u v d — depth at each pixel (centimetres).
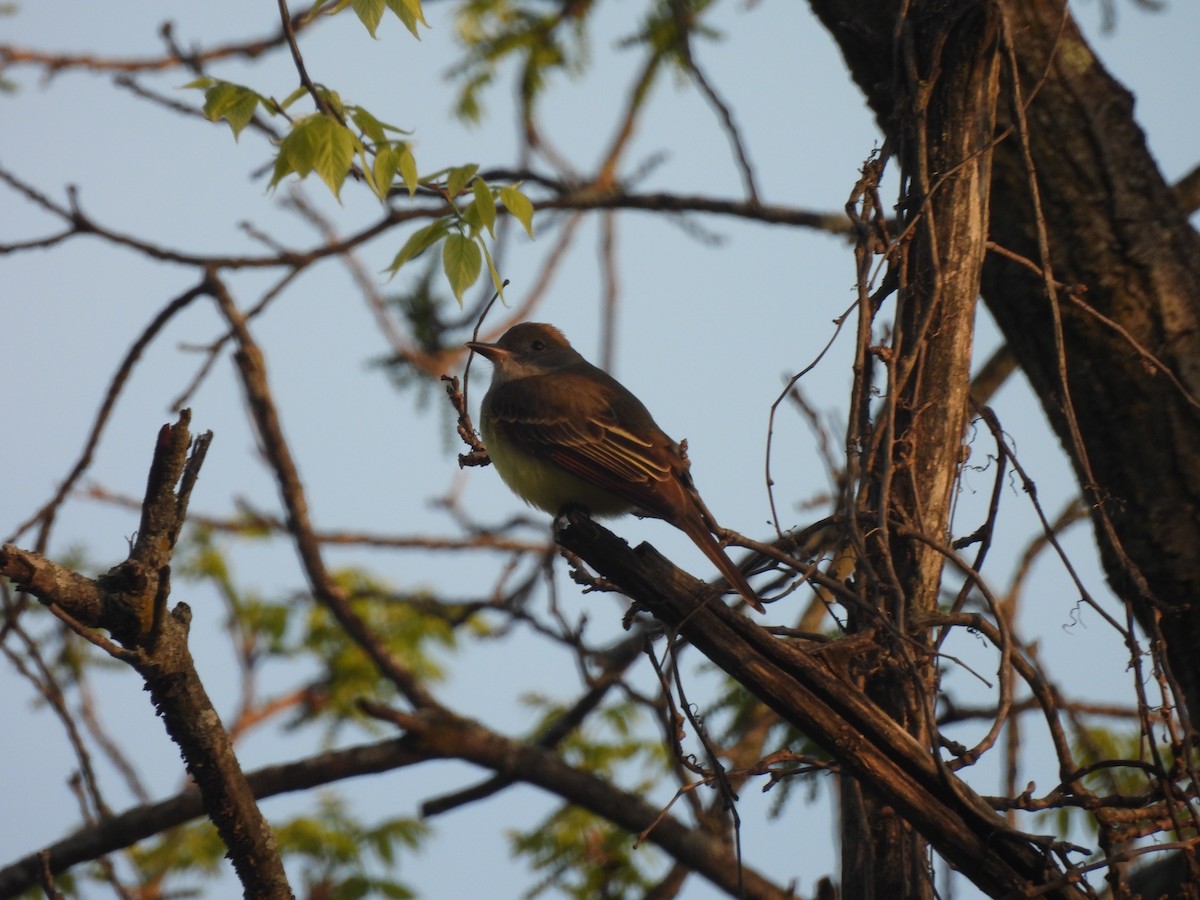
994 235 1038
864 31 1012
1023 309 1034
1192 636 973
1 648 1085
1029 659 945
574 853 1437
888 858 808
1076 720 1127
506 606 1366
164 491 696
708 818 1322
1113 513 1005
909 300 866
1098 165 1019
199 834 1498
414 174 933
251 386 1366
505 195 955
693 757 791
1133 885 957
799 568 803
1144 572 988
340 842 1458
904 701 804
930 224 868
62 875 1352
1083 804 773
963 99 914
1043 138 1022
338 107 940
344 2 932
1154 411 995
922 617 809
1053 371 1030
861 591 819
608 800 1349
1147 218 1017
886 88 993
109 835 1265
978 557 869
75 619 686
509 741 1363
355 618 1381
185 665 719
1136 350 934
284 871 774
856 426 819
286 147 897
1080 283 1011
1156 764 770
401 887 1445
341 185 894
